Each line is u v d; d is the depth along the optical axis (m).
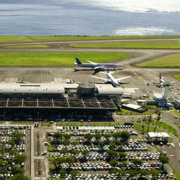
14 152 159.50
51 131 192.38
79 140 183.00
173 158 174.12
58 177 147.50
